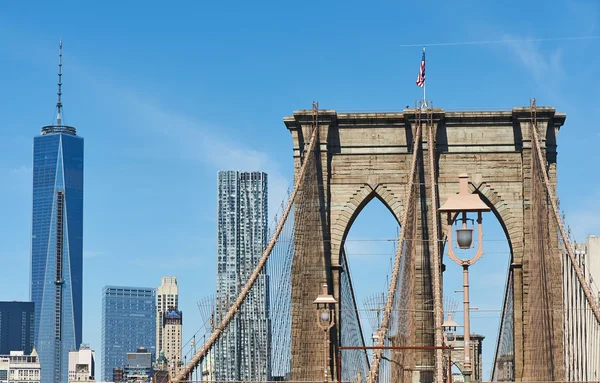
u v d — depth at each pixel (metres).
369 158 126.94
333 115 127.00
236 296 101.19
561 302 116.12
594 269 138.50
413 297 118.31
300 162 126.50
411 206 121.56
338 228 125.75
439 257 121.31
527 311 122.44
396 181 126.25
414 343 116.94
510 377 129.88
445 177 125.81
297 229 116.00
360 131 127.50
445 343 89.12
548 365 114.75
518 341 122.69
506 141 126.00
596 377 110.00
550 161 124.75
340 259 125.81
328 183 126.75
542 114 124.69
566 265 126.50
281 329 106.75
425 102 126.44
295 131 127.50
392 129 127.38
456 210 52.22
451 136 126.44
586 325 118.00
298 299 117.62
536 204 119.75
